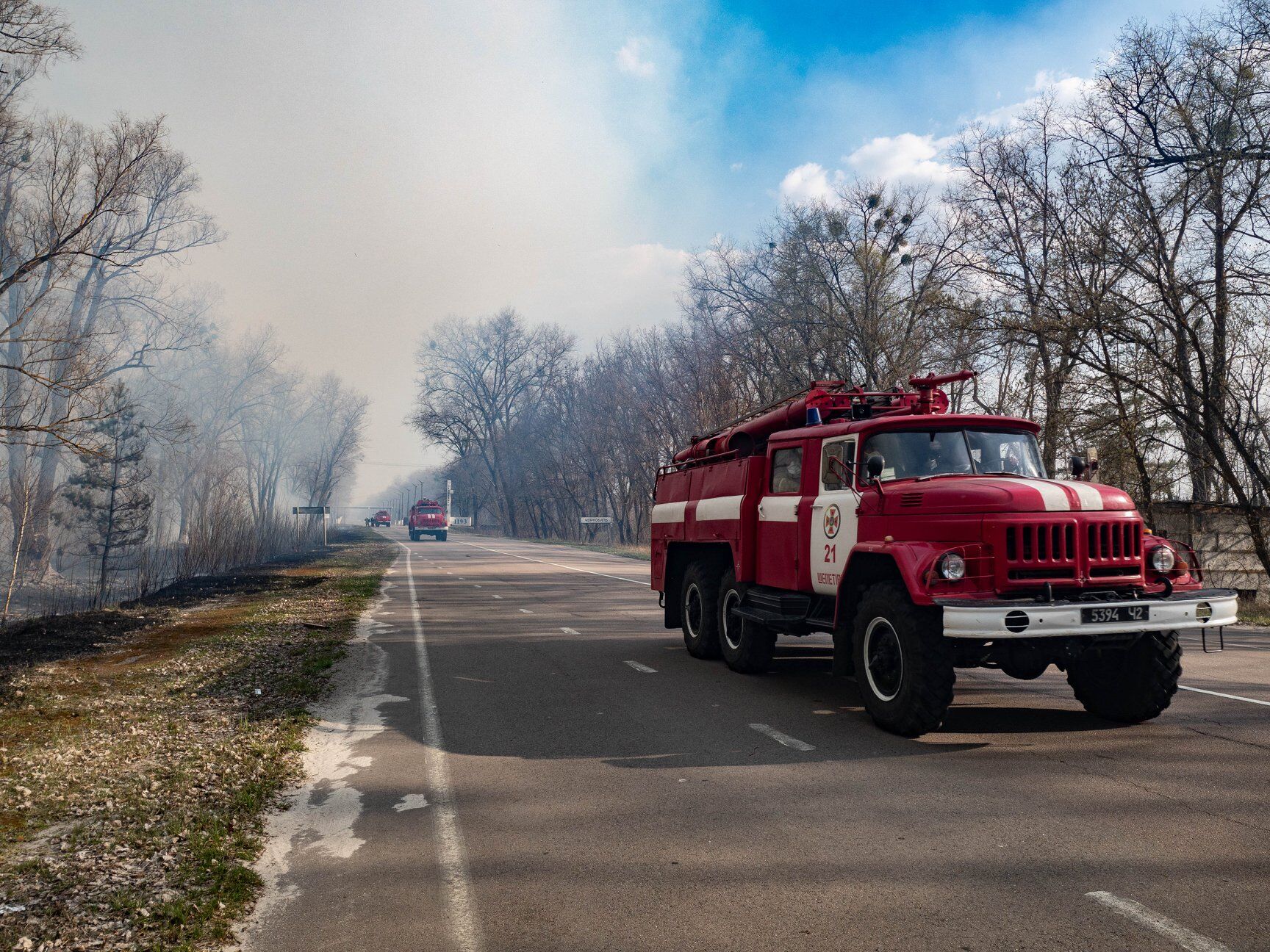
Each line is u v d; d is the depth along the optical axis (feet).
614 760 21.80
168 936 12.66
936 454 26.71
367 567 107.24
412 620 53.21
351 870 15.17
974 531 22.71
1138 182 67.51
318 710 28.22
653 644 42.47
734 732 24.40
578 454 222.89
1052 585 22.09
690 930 12.53
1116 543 22.85
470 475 302.25
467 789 19.66
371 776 20.77
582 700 29.17
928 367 99.91
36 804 19.12
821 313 114.52
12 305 123.75
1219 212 68.59
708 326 143.13
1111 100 69.31
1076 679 25.82
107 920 13.30
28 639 49.14
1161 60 67.67
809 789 19.08
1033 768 20.29
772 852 15.43
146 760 22.61
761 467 33.32
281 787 19.99
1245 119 64.64
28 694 32.07
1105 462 68.85
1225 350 66.13
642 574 93.71
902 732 23.59
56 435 69.72
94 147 63.57
